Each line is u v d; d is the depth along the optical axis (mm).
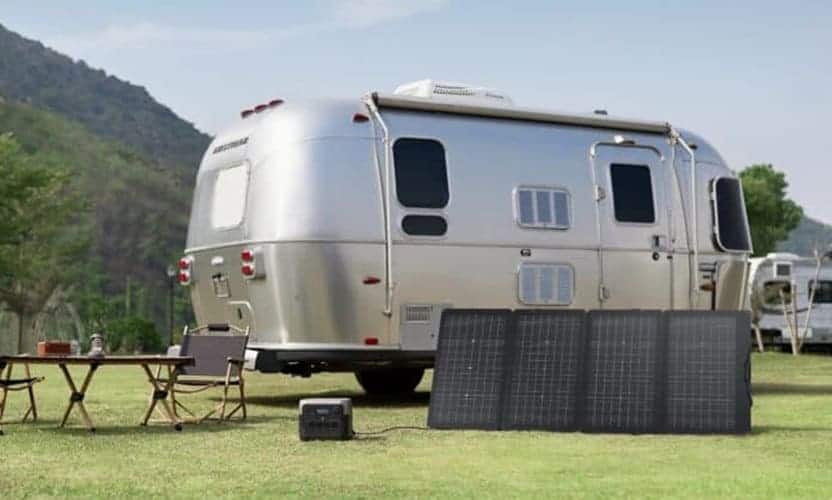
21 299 37094
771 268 26172
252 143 10891
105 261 55469
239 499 5492
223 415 9234
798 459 6801
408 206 10633
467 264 10828
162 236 61375
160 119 112500
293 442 7730
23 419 9211
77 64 119812
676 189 12039
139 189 66000
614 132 11852
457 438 7914
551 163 11367
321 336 10359
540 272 11164
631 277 11672
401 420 9305
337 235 10336
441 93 11242
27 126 70688
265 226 10500
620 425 8156
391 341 10523
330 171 10422
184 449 7383
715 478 6062
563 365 8469
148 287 54719
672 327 8320
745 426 7965
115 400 11234
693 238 12086
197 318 11898
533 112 11477
